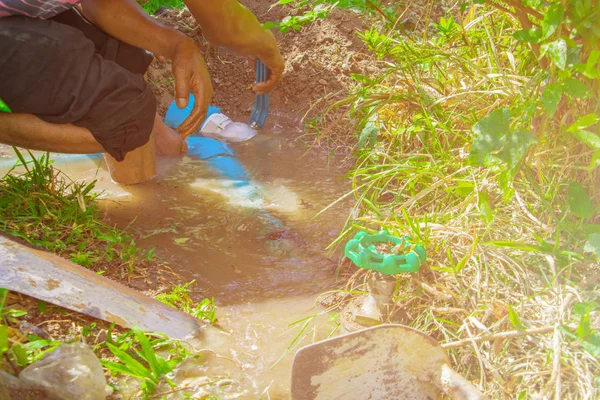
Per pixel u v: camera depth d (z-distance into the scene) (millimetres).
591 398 1721
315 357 1696
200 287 2441
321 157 3576
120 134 2596
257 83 3250
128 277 2410
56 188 3012
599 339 1763
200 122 2828
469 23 3303
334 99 3980
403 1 4426
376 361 1726
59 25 2443
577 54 2248
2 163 3289
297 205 3064
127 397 1857
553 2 2111
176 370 1985
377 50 3623
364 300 2205
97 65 2500
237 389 1933
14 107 2420
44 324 2041
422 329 2121
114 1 2658
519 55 3137
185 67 2750
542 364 1899
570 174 2584
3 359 1768
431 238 2385
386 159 3229
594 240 2014
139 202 3010
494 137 1979
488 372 1937
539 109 2426
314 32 4277
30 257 2090
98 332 2057
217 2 2697
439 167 2756
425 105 3154
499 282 2195
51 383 1707
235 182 3266
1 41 2340
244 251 2689
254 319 2270
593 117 2031
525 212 2438
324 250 2713
